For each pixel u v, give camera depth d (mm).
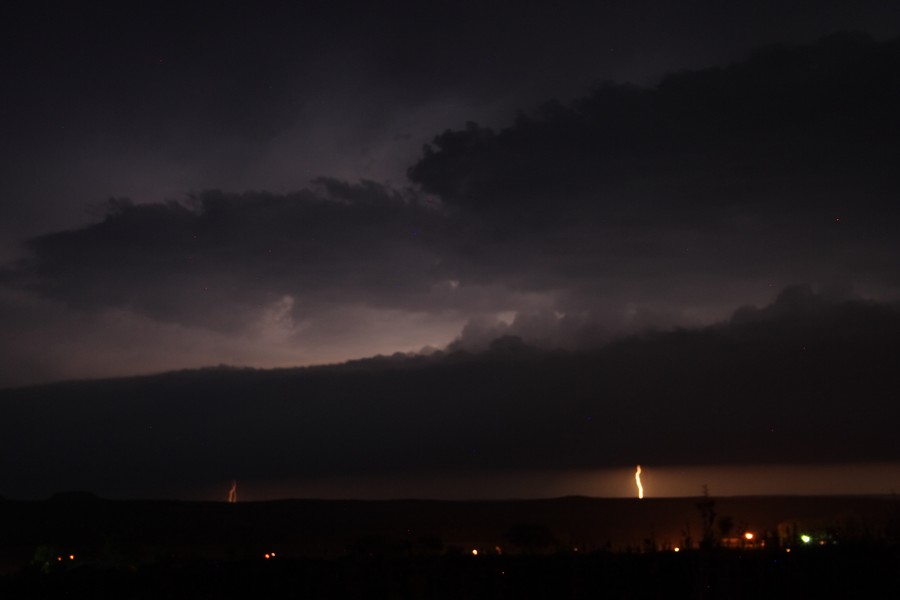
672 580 9391
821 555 9742
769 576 9297
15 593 9445
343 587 9547
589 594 9305
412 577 9594
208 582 9688
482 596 9359
